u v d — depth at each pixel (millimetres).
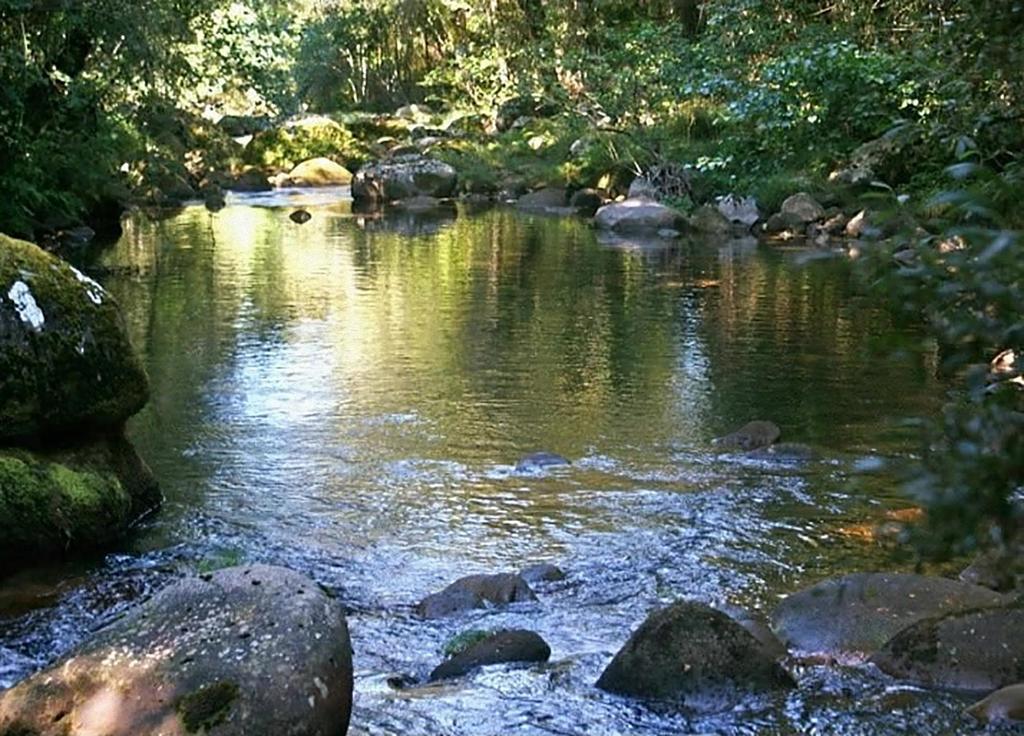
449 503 6422
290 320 11508
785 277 13984
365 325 11281
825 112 16484
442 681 4402
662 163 21078
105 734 3244
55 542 5625
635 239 17922
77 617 5020
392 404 8414
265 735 3225
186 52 22203
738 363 9625
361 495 6547
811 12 17938
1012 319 1444
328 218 21188
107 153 19094
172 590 3594
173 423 7934
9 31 15945
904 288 1520
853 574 4887
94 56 18312
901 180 13234
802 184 18234
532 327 11156
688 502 6383
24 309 5934
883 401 8383
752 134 18797
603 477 6812
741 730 3959
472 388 8875
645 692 4180
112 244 17344
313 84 36594
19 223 15977
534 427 7848
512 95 30469
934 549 1541
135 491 6262
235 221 20531
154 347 10344
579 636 4816
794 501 6367
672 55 20797
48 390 5926
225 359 9844
